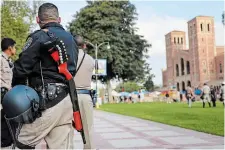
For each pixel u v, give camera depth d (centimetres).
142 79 5422
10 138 329
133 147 768
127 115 1908
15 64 287
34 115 277
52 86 285
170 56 11969
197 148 734
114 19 5219
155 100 5812
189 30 10606
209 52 10062
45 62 287
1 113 311
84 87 525
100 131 1112
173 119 1480
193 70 10394
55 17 309
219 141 827
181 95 5238
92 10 5212
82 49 537
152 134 1002
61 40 291
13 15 3828
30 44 285
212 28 10162
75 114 294
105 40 5066
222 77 9656
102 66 3925
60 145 292
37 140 287
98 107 3159
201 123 1255
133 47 5306
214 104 2725
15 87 282
